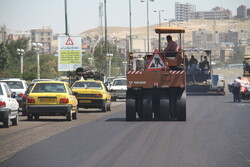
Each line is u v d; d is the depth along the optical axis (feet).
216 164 74.54
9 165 75.25
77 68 277.23
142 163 75.20
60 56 305.73
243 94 260.42
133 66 154.40
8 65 583.17
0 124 146.72
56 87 157.28
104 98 197.26
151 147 92.12
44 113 154.51
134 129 124.88
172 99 152.76
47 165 74.59
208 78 319.68
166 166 72.90
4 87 136.15
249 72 301.02
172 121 148.87
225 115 173.06
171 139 104.01
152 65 150.10
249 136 109.40
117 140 102.58
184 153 84.99
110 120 154.92
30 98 154.51
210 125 135.33
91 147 92.53
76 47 305.32
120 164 74.43
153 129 124.57
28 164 75.72
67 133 116.37
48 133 117.91
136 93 153.58
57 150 89.30
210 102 257.34
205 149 89.71
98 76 279.69
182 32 153.69
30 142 101.91
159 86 149.28
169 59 151.33
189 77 321.32
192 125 135.33
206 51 318.45
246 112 188.14
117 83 297.12
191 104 240.32
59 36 305.94
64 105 153.79
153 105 157.79
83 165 73.77
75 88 199.93
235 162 76.28
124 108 227.61
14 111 138.41
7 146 96.84
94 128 128.16
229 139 104.12
